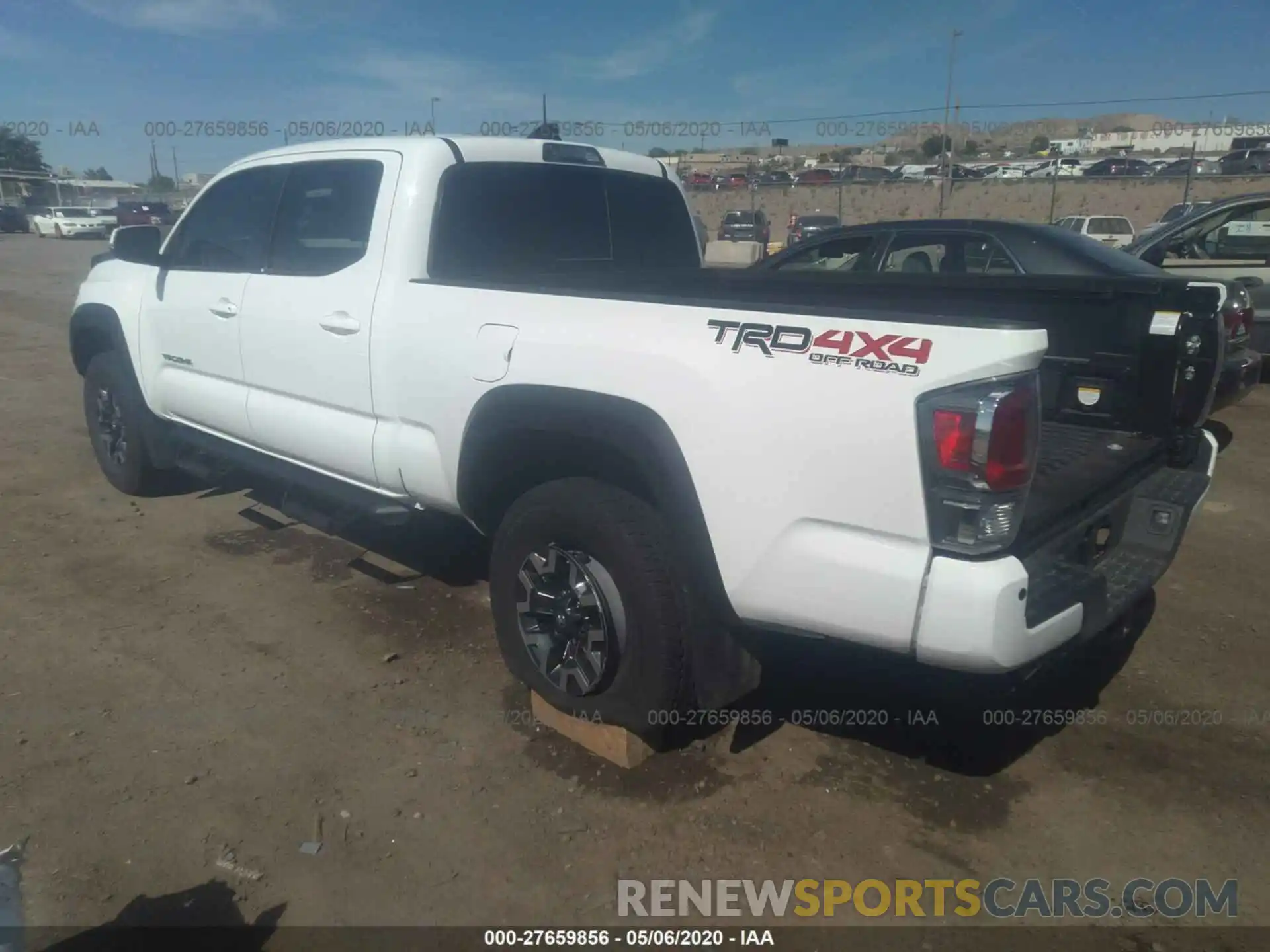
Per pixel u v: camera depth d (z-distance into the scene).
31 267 23.73
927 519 2.44
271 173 4.41
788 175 46.78
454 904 2.60
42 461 6.55
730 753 3.28
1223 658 4.00
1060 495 2.93
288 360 4.19
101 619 4.17
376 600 4.41
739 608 2.81
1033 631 2.50
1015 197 33.75
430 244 3.80
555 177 4.30
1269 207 9.02
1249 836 2.90
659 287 4.54
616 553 2.96
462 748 3.28
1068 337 4.09
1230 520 5.64
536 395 3.15
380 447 3.82
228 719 3.43
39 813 2.90
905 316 2.49
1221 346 3.87
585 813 2.96
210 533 5.22
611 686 3.11
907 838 2.88
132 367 5.32
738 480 2.70
